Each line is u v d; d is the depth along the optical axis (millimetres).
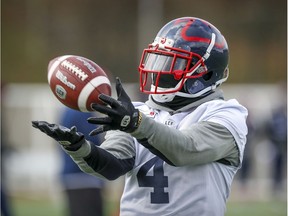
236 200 41969
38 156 50500
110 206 34969
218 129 12148
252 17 84000
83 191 21594
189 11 85312
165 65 12531
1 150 27984
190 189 12352
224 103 12602
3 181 26812
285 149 45750
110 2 85500
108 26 83312
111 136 12883
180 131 11797
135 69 78875
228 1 85812
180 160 11695
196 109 12633
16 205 37906
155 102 12953
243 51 81688
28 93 56375
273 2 84875
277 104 47938
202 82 12789
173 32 12742
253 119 49688
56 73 12180
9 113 52906
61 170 21797
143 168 12602
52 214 33844
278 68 80438
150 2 79438
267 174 50625
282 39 82188
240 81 79375
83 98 11977
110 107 11164
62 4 85812
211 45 12773
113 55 80500
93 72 12086
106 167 12227
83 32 83188
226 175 12617
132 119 11172
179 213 12359
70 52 82062
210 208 12359
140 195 12602
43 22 84625
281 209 37125
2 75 80562
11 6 85812
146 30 78375
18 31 84375
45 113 53312
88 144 11977
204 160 11945
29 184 49219
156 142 11430
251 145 47062
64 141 11641
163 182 12453
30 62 81875
